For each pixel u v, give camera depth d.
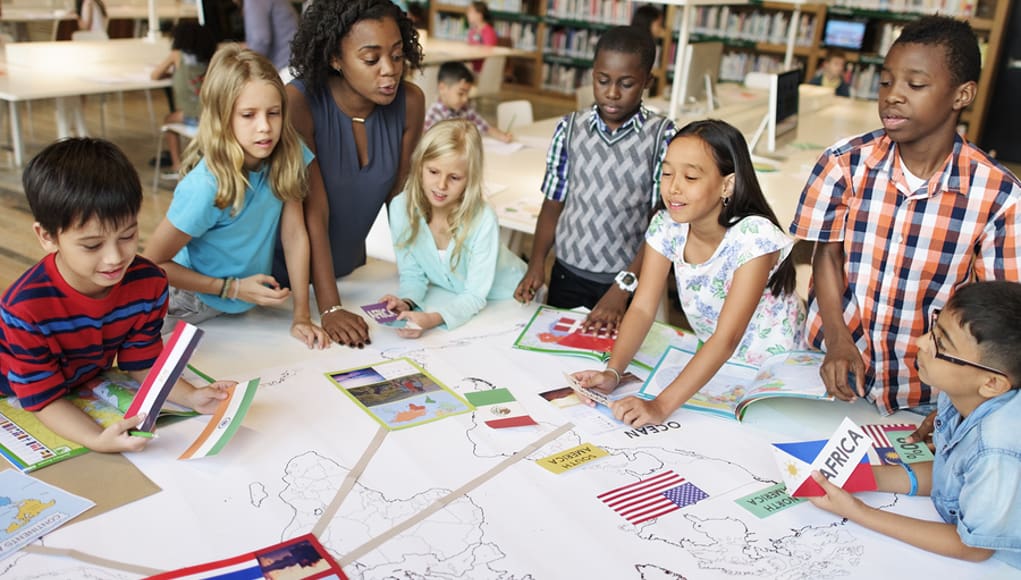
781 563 1.23
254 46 4.71
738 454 1.52
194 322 1.95
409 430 1.51
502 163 3.65
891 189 1.68
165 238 1.79
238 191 1.77
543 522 1.28
